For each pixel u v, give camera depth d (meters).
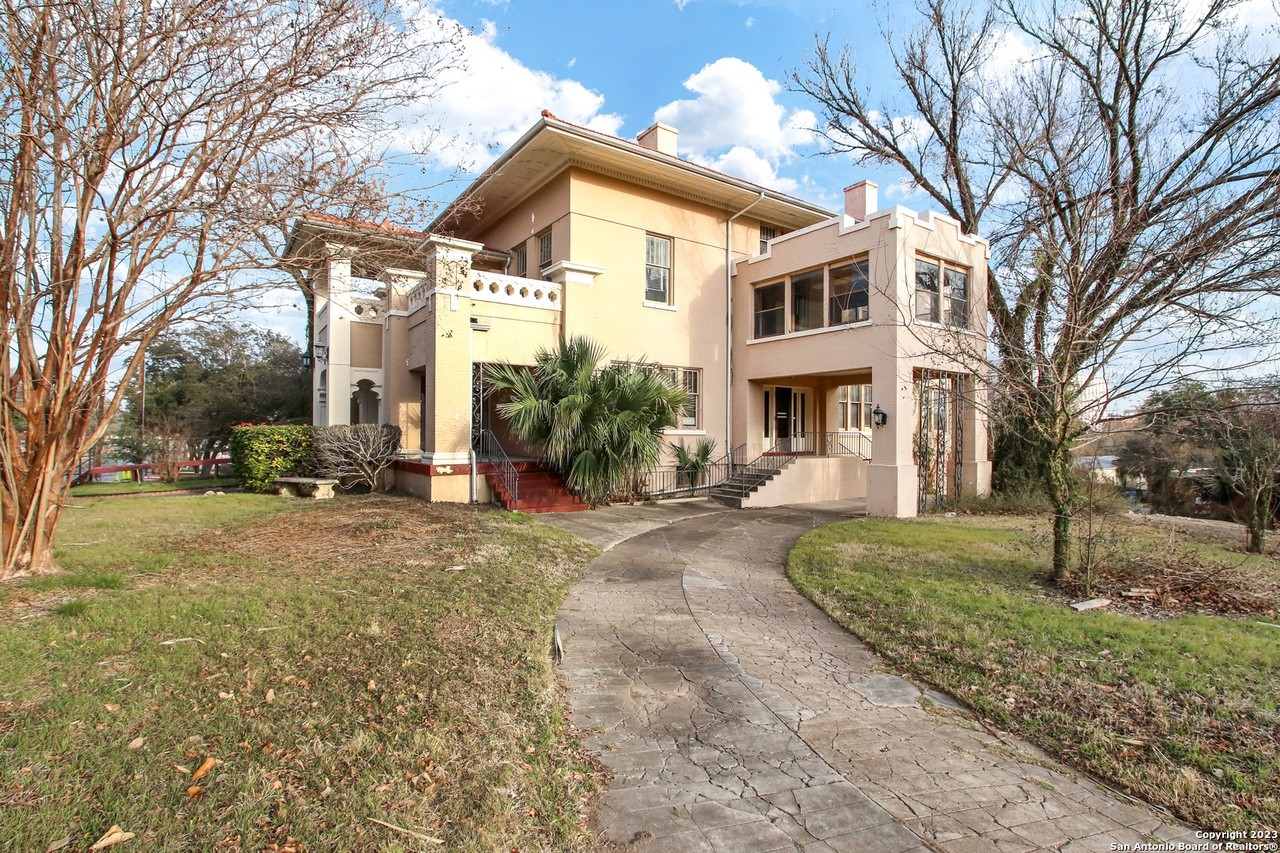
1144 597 6.39
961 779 3.34
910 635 5.42
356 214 7.20
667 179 15.86
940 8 16.86
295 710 3.56
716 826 2.88
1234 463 10.05
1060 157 7.61
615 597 6.69
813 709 4.17
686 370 17.03
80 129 5.58
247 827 2.55
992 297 15.21
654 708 4.14
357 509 11.09
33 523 6.10
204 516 10.42
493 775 3.15
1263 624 5.56
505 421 18.17
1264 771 3.27
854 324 13.91
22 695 3.48
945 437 15.27
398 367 15.55
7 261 5.50
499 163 14.77
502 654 4.72
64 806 2.58
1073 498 7.02
